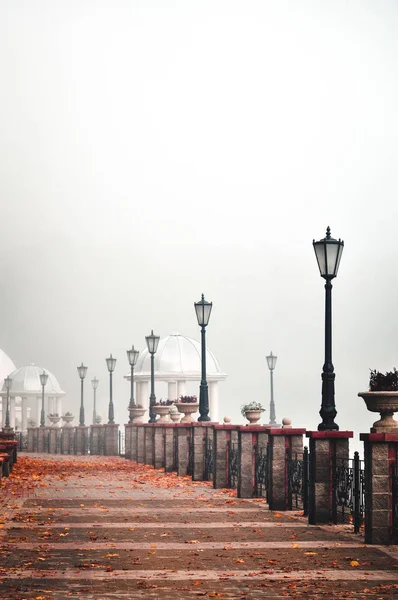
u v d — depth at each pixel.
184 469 40.62
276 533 21.03
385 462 19.44
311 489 22.75
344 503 22.30
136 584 14.92
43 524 22.38
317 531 21.41
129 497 29.94
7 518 23.59
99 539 19.84
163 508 26.41
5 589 14.42
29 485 35.25
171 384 79.44
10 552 17.98
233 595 14.10
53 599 13.71
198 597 13.96
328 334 24.27
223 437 33.94
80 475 41.81
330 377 23.92
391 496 19.38
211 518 23.91
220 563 16.94
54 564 16.69
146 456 51.38
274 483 25.97
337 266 24.81
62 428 74.19
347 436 22.84
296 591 14.42
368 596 14.05
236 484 32.94
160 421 54.53
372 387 20.62
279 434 26.12
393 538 19.28
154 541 19.62
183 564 16.80
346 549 18.66
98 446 70.69
